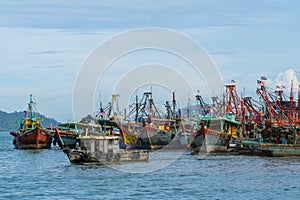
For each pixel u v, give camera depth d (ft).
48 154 539.70
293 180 314.35
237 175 337.52
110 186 292.81
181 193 272.92
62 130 582.35
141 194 270.46
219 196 265.13
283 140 501.15
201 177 328.08
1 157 506.48
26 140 633.20
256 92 554.87
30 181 313.53
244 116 571.69
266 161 428.97
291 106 538.06
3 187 293.43
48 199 260.62
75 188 287.07
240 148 506.07
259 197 262.67
